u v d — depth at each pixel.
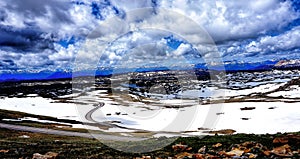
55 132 93.75
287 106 129.25
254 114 114.94
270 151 23.44
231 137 35.41
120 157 27.92
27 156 31.12
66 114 148.12
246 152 24.22
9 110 157.38
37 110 161.12
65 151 33.88
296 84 190.62
